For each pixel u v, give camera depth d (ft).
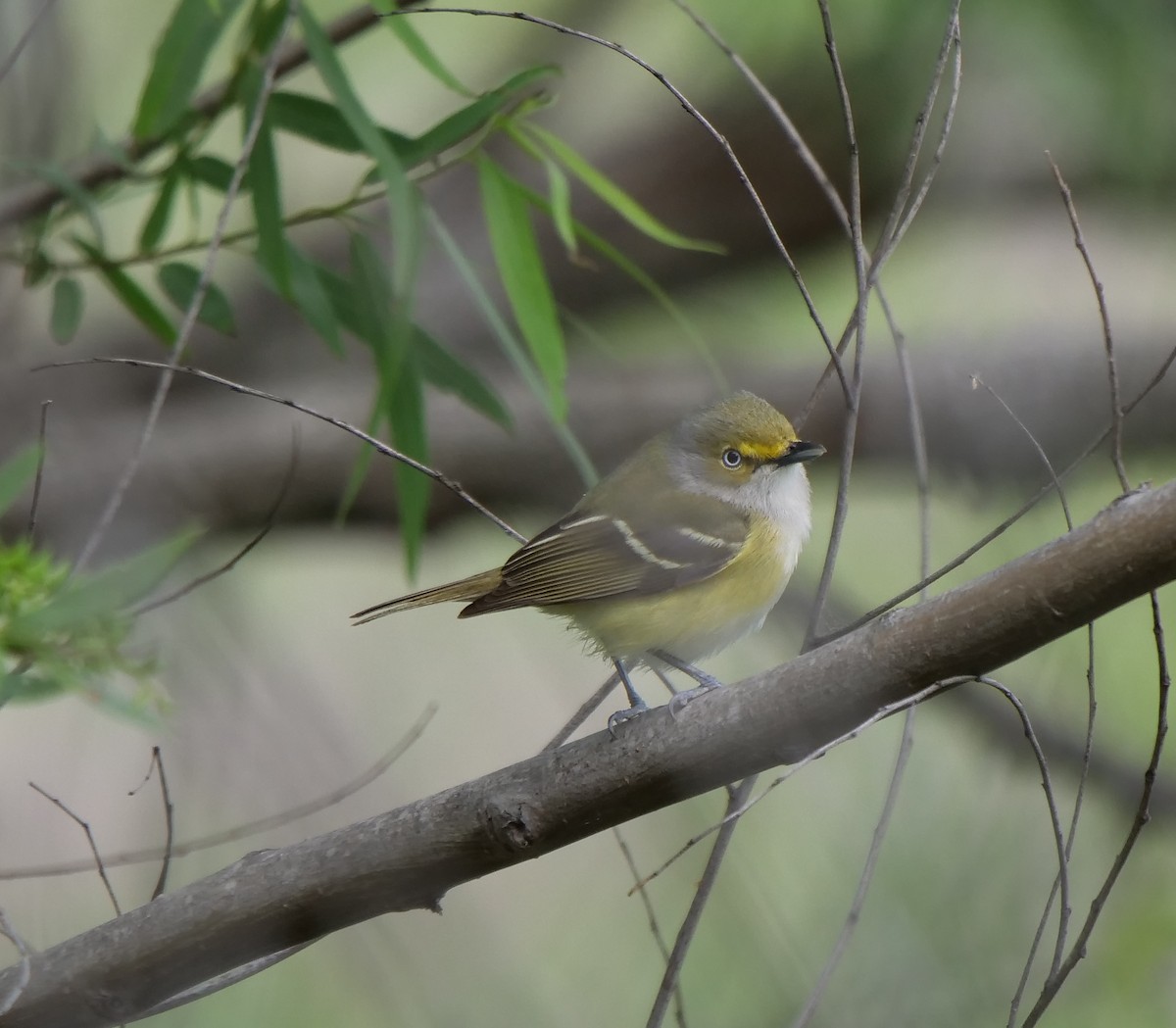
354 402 41.91
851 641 18.03
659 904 37.04
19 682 21.74
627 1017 35.86
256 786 37.52
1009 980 34.24
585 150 44.78
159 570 21.86
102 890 37.19
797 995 33.68
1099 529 16.72
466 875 19.30
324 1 43.21
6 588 22.03
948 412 42.47
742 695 18.52
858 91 41.63
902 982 33.60
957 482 43.27
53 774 38.55
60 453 39.88
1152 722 38.78
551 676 42.88
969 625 17.26
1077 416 42.63
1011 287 45.50
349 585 46.26
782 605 43.93
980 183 44.80
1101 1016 34.88
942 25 38.42
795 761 18.48
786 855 36.17
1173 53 38.68
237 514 40.73
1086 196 45.47
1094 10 37.86
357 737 42.47
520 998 35.12
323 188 46.37
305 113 26.58
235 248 28.09
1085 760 18.86
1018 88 41.14
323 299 26.76
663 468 29.71
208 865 36.65
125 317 43.75
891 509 43.96
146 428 20.93
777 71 42.37
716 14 40.81
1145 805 17.95
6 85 37.81
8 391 40.86
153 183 30.89
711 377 42.83
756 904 35.24
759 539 28.84
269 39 27.43
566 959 37.01
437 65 25.85
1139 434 43.16
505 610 27.27
